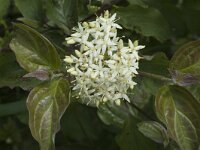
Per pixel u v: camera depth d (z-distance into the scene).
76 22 0.36
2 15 0.38
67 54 0.35
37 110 0.30
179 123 0.31
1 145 0.50
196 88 0.38
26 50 0.31
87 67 0.31
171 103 0.31
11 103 0.43
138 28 0.38
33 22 0.36
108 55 0.32
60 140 0.52
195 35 0.55
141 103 0.38
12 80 0.35
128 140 0.41
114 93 0.33
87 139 0.51
